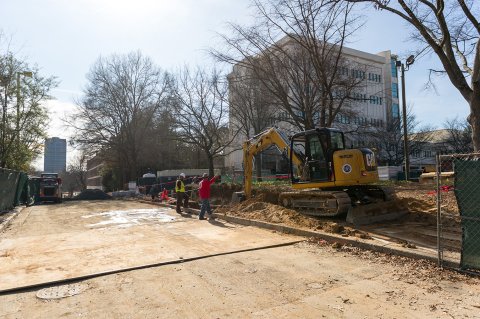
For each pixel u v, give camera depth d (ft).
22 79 83.66
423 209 35.96
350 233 28.04
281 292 16.87
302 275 19.42
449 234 27.30
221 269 20.86
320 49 63.77
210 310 14.97
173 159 169.89
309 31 58.95
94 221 44.98
